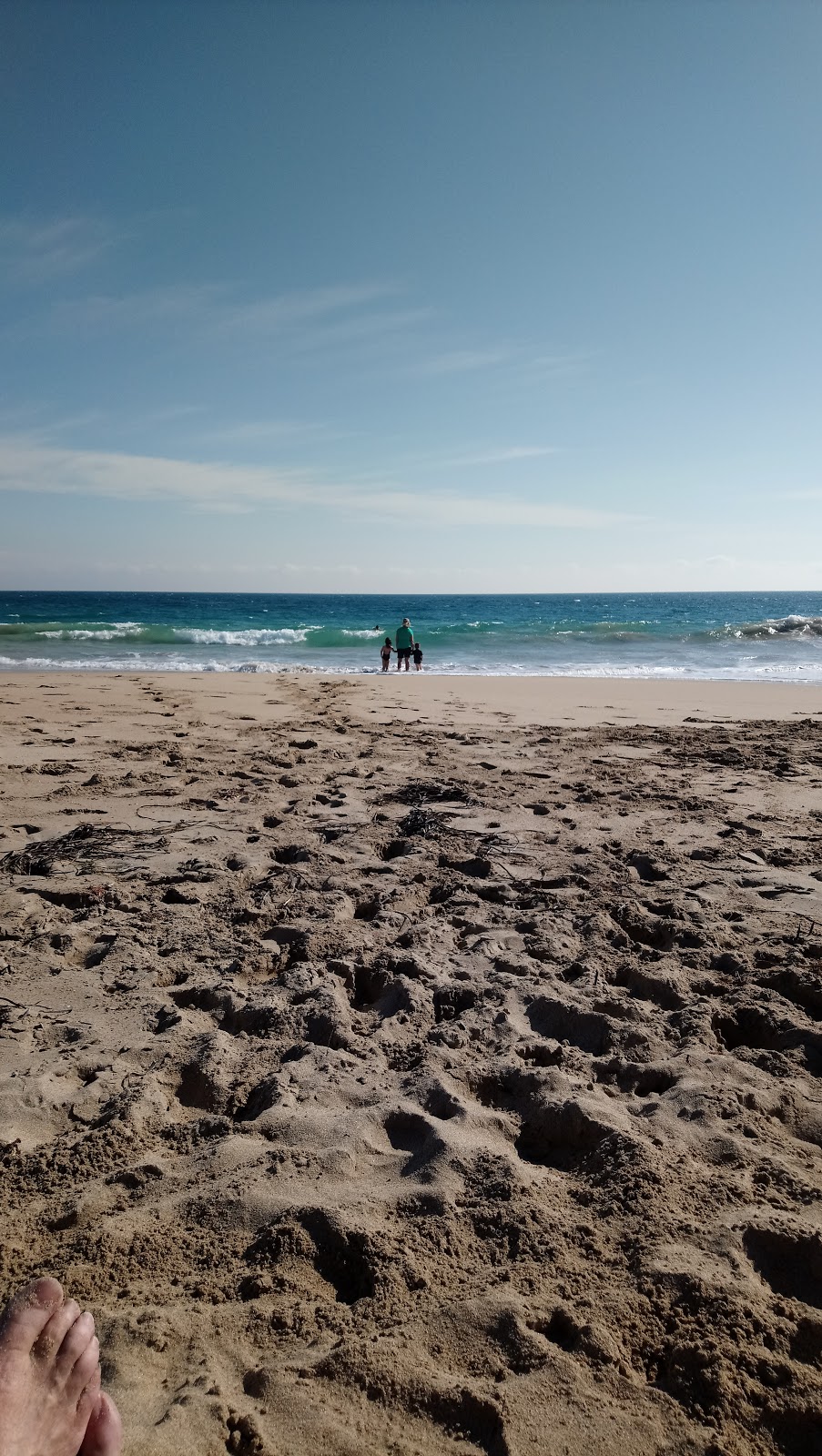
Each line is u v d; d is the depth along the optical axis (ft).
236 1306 6.92
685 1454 5.68
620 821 21.57
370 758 29.84
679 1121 9.31
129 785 24.85
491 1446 5.74
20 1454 5.39
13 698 44.50
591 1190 8.32
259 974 13.19
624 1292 6.97
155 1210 7.99
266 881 16.67
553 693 52.03
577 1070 10.52
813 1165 8.73
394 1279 7.10
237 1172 8.48
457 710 43.83
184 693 49.60
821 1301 7.01
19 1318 6.09
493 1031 11.37
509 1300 6.86
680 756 30.73
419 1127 9.23
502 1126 9.43
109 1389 6.07
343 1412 5.94
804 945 13.76
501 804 23.12
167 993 12.28
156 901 15.81
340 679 60.75
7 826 20.54
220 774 26.53
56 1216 7.95
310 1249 7.48
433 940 14.10
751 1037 11.58
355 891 16.35
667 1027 11.49
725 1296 6.83
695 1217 7.84
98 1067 10.41
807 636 111.14
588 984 12.63
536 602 371.56
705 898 15.94
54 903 15.85
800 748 32.45
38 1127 9.29
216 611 215.72
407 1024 11.59
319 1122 9.27
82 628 112.78
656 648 98.89
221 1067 10.41
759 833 20.44
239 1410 5.92
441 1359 6.39
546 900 15.87
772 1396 6.10
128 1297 7.02
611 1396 6.09
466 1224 7.80
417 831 20.45
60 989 12.34
